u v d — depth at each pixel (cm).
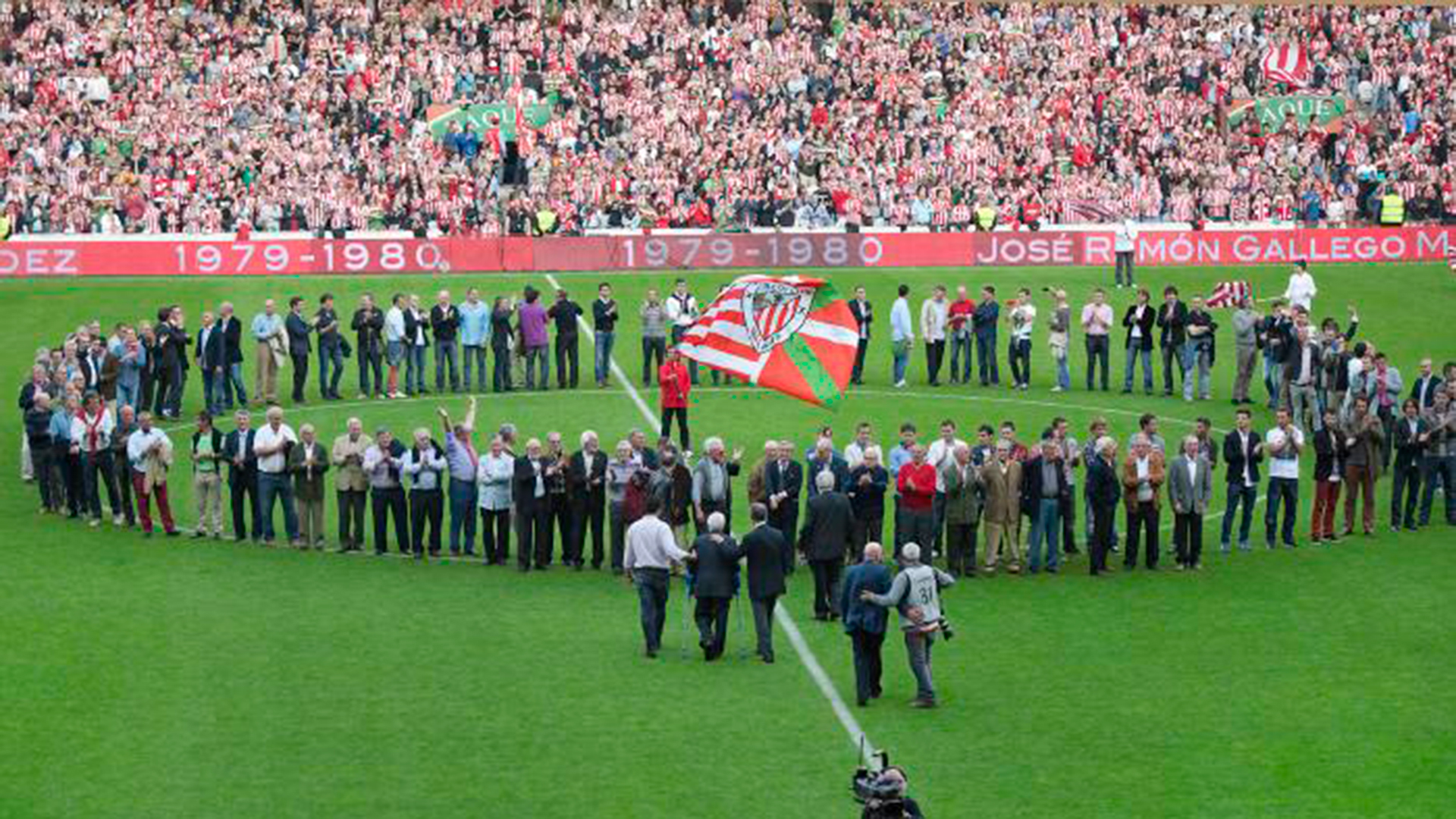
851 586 3631
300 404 6031
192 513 5028
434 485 4634
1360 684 3797
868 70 9481
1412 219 8975
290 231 8388
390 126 8888
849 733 3506
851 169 8781
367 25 9400
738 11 9712
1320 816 3159
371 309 6109
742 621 4081
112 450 4844
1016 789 3256
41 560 4547
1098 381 6612
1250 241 8519
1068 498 4616
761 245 8219
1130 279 7888
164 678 3762
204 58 9106
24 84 8938
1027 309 6400
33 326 7044
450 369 6225
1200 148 9162
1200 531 4612
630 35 9500
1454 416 4950
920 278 8056
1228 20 9806
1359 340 7125
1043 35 9700
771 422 5822
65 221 8294
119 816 3128
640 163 8862
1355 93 9638
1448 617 4225
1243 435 4759
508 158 8875
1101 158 9200
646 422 5778
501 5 9575
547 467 4541
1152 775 3328
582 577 4519
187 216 8356
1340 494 5334
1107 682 3800
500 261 8088
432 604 4266
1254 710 3653
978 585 4494
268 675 3791
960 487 4509
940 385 6462
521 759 3378
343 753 3400
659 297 7562
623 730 3519
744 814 3145
